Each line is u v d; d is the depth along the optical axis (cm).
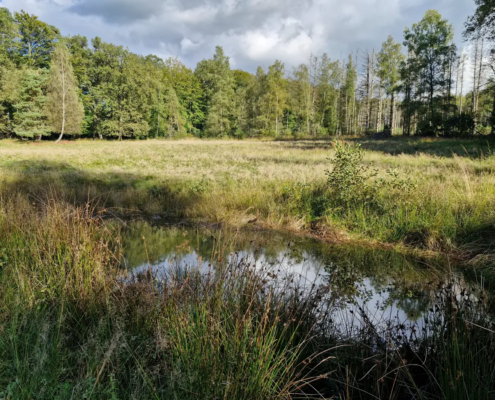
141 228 716
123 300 297
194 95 6462
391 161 1486
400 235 633
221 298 283
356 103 6128
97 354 224
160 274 407
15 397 180
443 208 654
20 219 479
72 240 380
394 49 4178
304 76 5716
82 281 325
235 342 230
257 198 861
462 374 208
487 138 2505
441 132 3491
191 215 833
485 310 306
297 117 5981
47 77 4084
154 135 5753
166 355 233
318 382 251
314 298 329
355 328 311
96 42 5453
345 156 783
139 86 5206
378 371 231
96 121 5119
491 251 529
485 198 653
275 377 223
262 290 321
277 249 596
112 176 1271
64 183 1080
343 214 727
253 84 5906
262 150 2531
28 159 1758
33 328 254
